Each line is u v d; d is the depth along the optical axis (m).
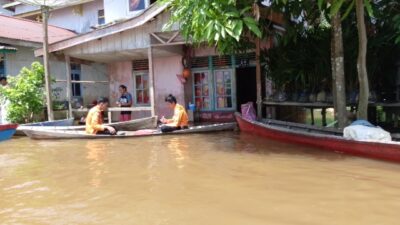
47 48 12.66
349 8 7.13
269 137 9.53
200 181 5.57
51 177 6.20
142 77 15.42
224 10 7.06
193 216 4.18
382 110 10.22
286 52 10.63
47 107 13.01
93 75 17.80
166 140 9.71
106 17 16.27
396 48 8.73
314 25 10.54
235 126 11.27
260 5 9.65
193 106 14.39
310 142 8.08
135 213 4.35
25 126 11.36
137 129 11.35
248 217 4.09
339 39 8.01
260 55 11.41
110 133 10.47
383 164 6.29
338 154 7.24
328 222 3.88
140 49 12.97
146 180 5.75
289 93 10.96
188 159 7.18
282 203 4.50
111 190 5.31
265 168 6.24
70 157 7.84
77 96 17.80
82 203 4.80
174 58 14.76
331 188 5.03
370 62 8.88
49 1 12.55
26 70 13.26
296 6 9.59
